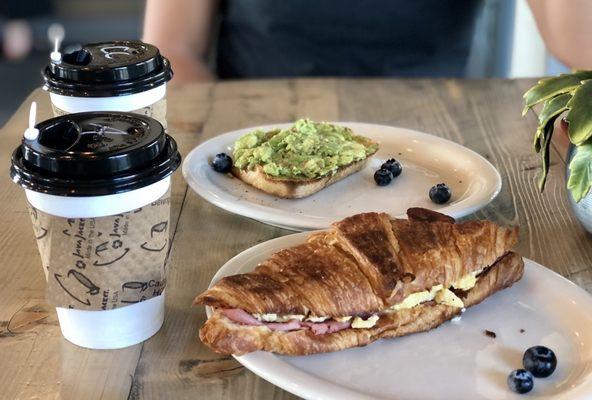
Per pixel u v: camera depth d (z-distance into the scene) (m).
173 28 1.90
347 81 1.55
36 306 0.80
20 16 2.87
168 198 0.71
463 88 1.50
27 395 0.66
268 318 0.69
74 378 0.68
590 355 0.69
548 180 1.09
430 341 0.72
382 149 1.18
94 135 0.69
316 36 1.92
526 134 1.26
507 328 0.74
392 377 0.67
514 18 2.34
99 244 0.67
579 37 1.67
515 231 0.78
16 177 0.67
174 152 0.71
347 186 1.08
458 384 0.66
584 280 0.84
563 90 0.83
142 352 0.72
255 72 1.96
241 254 0.82
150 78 0.92
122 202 0.67
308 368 0.68
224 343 0.66
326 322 0.70
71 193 0.65
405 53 1.93
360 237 0.74
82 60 0.93
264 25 1.92
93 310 0.70
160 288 0.73
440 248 0.74
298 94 1.47
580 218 0.91
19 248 0.92
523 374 0.65
